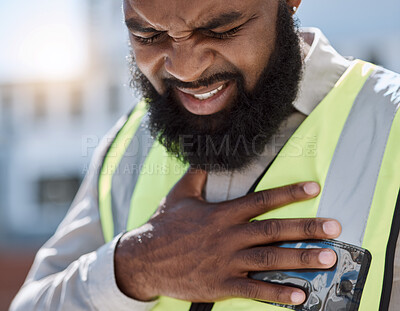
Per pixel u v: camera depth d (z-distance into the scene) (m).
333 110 1.20
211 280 1.15
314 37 1.34
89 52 12.10
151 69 1.19
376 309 1.04
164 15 1.08
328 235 1.07
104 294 1.24
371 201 1.08
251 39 1.12
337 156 1.15
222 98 1.18
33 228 13.18
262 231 1.11
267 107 1.18
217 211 1.18
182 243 1.19
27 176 13.30
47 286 1.38
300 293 1.07
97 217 1.48
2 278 8.36
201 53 1.11
